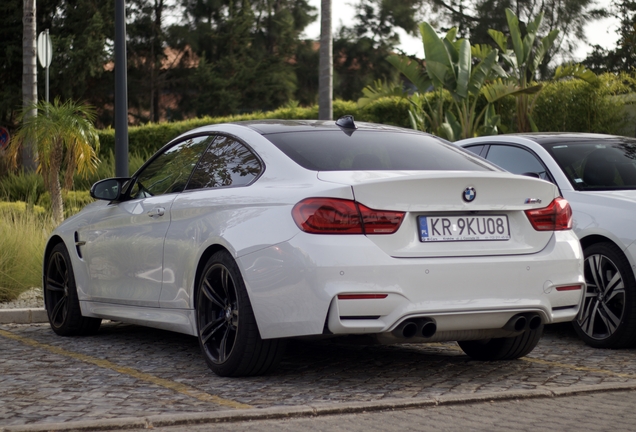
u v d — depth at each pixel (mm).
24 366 5125
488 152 7293
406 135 5344
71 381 4652
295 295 4223
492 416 3887
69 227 6402
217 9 45438
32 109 15594
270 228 4379
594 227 6012
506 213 4594
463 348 5496
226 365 4664
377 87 19844
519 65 20484
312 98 47000
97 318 6242
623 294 5836
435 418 3840
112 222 5852
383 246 4242
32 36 19969
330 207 4230
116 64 10805
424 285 4254
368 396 4309
